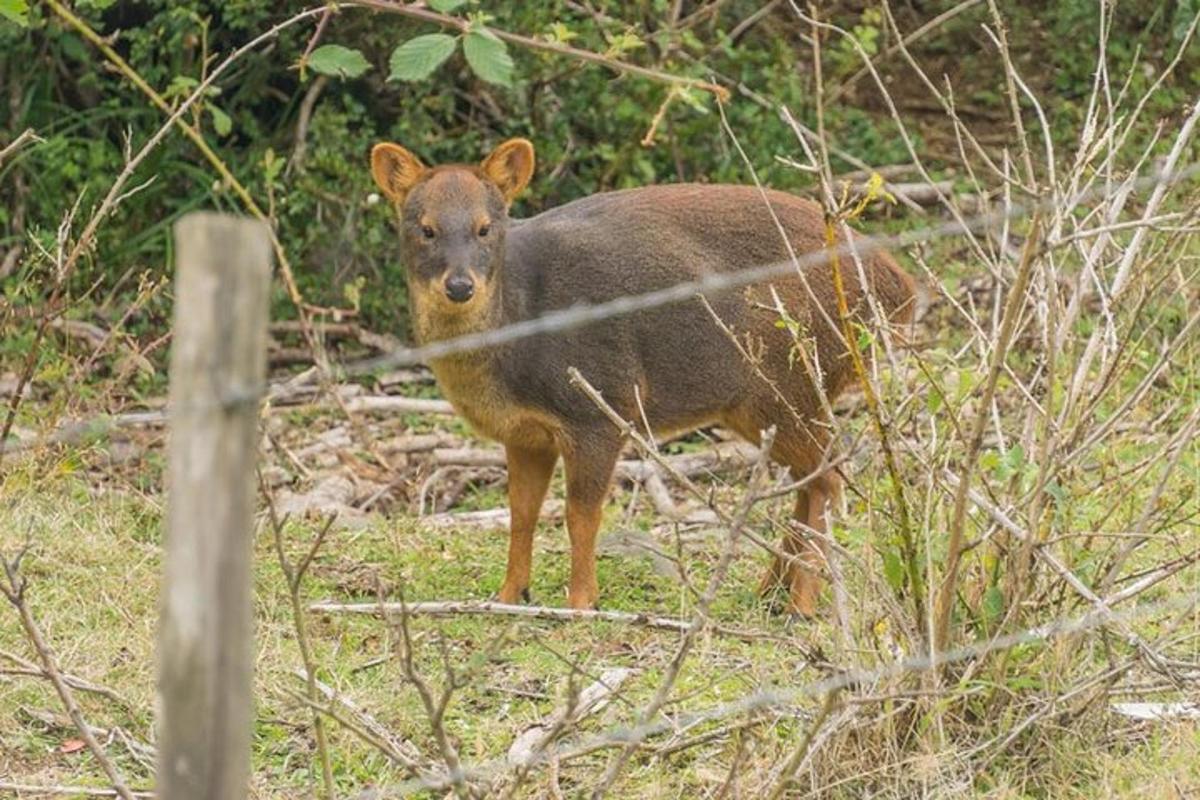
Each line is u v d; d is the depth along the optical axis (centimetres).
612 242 1161
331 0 870
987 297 1589
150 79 1652
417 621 1094
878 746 850
